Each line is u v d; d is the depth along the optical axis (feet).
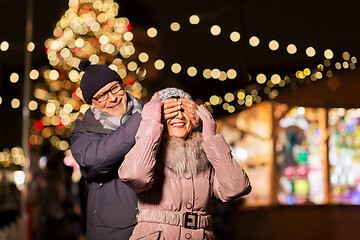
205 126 13.24
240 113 40.34
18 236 31.83
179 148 12.94
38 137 57.16
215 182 13.41
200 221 12.91
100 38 43.32
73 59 45.19
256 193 40.14
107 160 13.32
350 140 37.70
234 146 42.11
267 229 37.32
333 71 35.53
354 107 36.70
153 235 12.65
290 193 37.99
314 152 38.04
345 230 37.06
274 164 37.73
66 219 35.70
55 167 35.88
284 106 37.11
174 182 12.90
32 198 38.19
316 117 37.91
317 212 37.52
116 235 13.87
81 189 20.90
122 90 14.38
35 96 52.42
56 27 43.96
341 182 37.70
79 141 14.15
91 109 14.60
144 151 12.39
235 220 38.40
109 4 44.24
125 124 13.37
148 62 49.52
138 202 13.15
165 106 13.12
